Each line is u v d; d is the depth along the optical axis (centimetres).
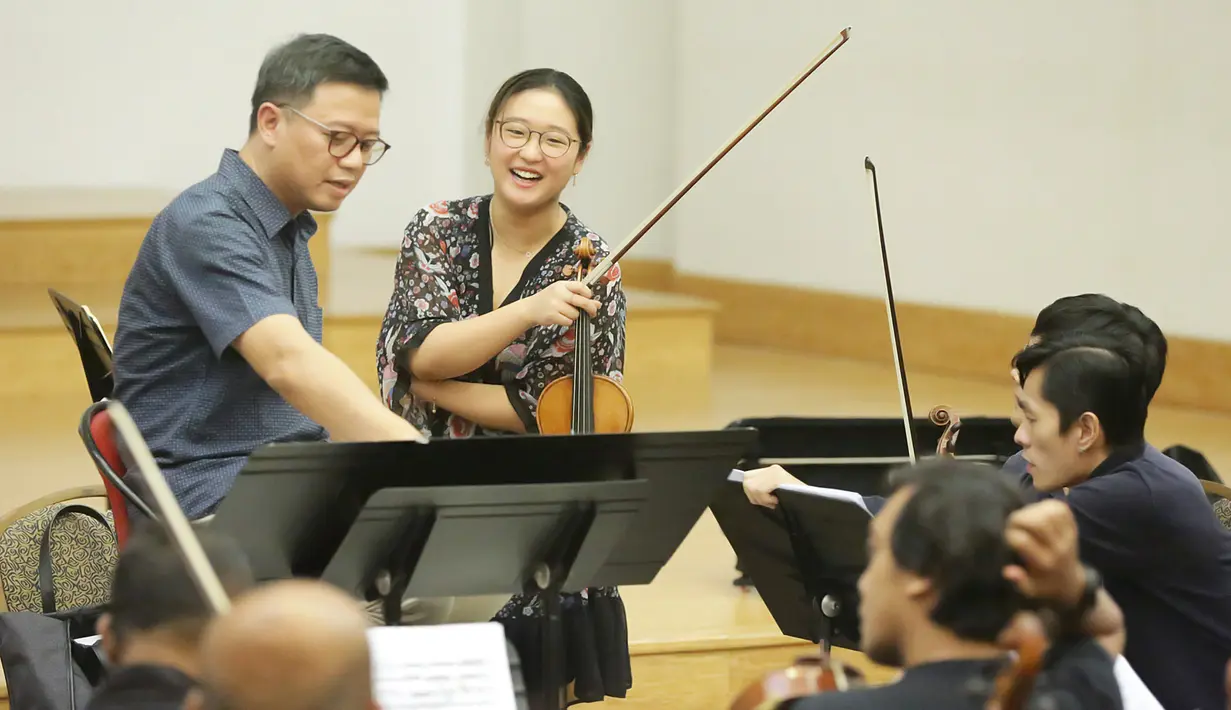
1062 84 1645
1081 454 609
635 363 1620
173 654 420
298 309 640
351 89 598
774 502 620
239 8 2019
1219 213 1520
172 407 611
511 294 701
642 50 2105
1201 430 1448
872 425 902
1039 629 383
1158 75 1559
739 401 1563
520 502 526
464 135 2130
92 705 414
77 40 1956
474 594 557
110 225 1720
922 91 1784
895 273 1833
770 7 1941
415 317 691
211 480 609
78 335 718
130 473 600
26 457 1205
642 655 834
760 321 1986
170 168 2011
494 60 2119
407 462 525
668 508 565
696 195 2058
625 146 2114
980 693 397
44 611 671
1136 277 1591
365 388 566
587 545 549
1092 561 602
